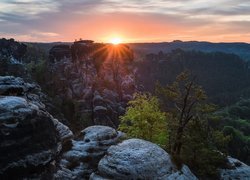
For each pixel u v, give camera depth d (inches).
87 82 6141.7
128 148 1128.2
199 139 1385.3
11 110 967.0
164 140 1451.8
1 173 893.2
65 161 1170.0
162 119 1477.6
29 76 5570.9
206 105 1441.9
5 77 1171.9
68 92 5885.8
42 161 995.9
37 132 1016.2
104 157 1141.7
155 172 1070.4
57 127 1238.9
